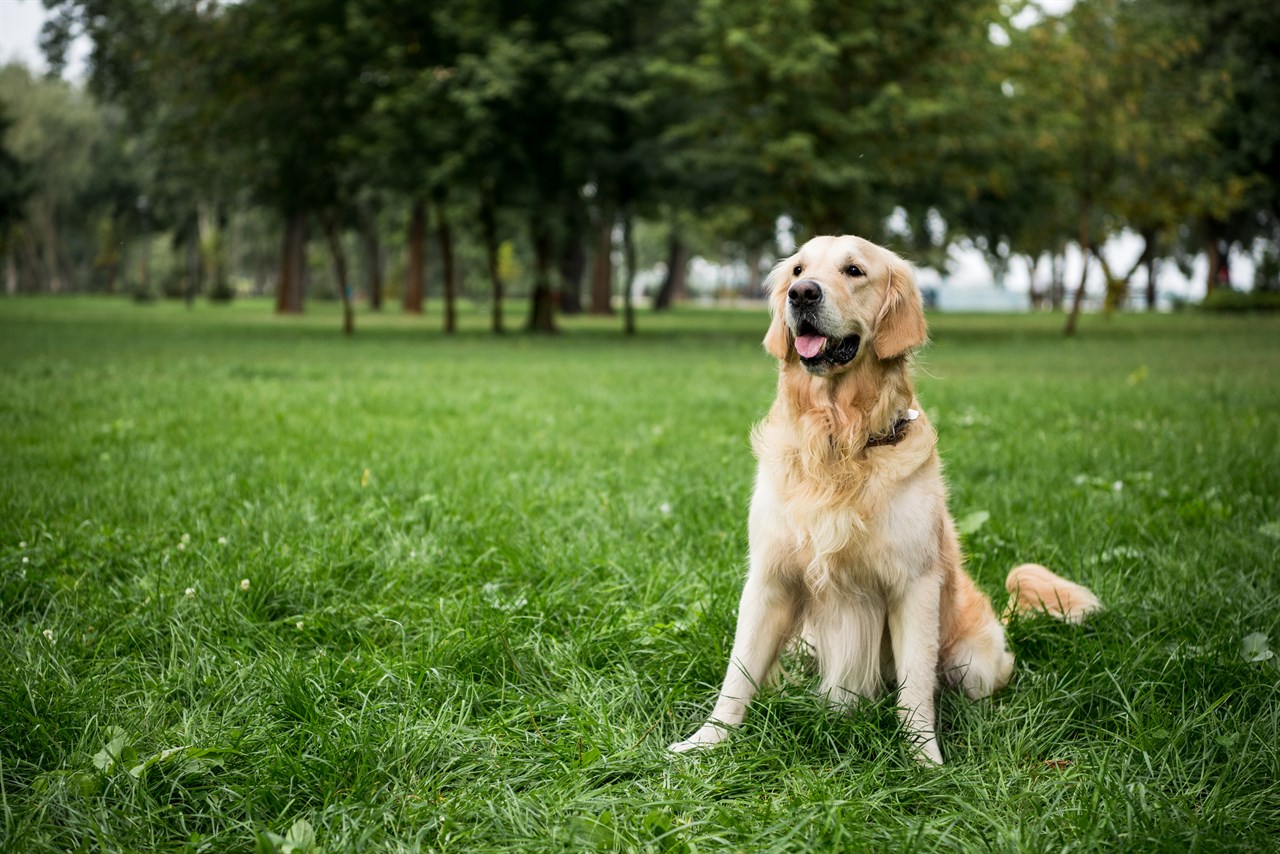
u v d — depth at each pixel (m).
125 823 2.27
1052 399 9.92
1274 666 3.07
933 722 2.84
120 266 87.62
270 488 5.41
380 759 2.57
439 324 32.94
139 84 26.06
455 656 3.22
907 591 2.84
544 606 3.66
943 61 21.23
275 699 2.90
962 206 24.95
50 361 14.10
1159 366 14.85
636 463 6.35
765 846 2.23
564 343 22.06
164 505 4.97
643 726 2.88
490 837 2.29
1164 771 2.53
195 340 21.06
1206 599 3.61
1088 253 24.80
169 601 3.61
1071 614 3.54
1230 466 5.89
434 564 4.15
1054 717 2.88
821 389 2.97
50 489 5.15
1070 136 22.19
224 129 23.72
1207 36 29.12
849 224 22.42
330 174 24.72
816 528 2.83
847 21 20.39
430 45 23.80
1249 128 30.25
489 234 24.56
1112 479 5.78
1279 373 13.05
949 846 2.24
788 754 2.72
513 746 2.72
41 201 64.50
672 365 15.16
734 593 3.78
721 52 20.42
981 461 6.29
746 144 20.72
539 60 21.91
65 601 3.59
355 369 13.79
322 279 75.50
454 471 5.98
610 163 22.86
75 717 2.74
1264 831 2.27
